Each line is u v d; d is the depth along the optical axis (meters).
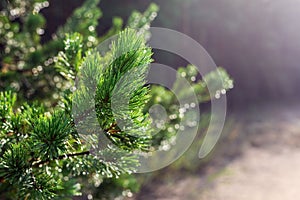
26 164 0.91
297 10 16.67
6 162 0.90
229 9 13.73
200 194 5.83
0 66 2.25
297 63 17.08
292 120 12.16
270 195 5.93
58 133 0.85
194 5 12.55
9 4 2.21
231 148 8.47
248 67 14.95
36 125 0.86
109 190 1.95
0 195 1.32
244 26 14.62
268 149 8.63
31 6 2.24
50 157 0.83
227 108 13.59
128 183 2.02
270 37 15.75
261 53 15.47
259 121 11.67
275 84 16.12
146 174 5.64
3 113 0.96
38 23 2.49
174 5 11.58
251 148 8.66
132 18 2.32
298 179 6.73
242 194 5.96
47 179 0.96
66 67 1.07
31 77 2.01
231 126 10.22
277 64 16.22
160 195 5.54
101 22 9.77
